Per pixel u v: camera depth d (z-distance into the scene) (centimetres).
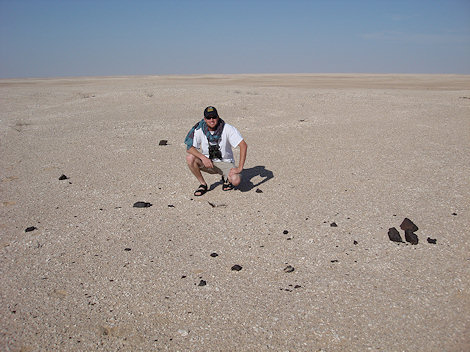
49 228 480
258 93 1831
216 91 1912
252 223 482
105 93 1981
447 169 655
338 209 512
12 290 360
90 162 767
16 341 298
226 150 552
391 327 302
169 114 1288
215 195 577
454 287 347
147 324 313
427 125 1029
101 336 301
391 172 650
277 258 404
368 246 420
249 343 291
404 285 352
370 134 941
